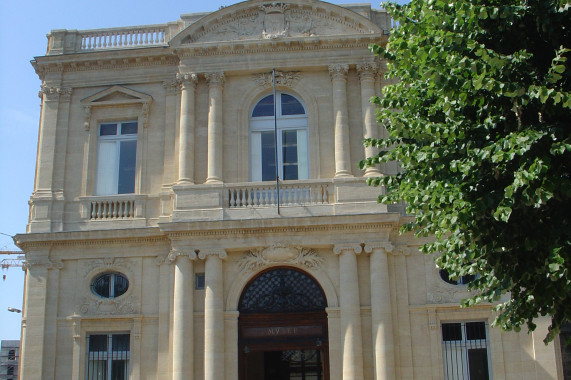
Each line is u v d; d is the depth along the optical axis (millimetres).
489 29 15109
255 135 26516
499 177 14820
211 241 24391
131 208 25953
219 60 26438
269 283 24844
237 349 24000
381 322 23391
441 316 24125
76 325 24781
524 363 23469
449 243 15844
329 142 25844
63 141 26719
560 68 13492
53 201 26000
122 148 26906
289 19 26844
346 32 26562
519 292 15984
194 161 25797
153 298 24922
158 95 27016
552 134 13812
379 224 24047
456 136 15453
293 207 24625
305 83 26422
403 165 17094
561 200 14195
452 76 14969
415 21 17594
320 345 24109
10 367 70188
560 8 13969
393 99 17453
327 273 24375
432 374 23594
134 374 24203
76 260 25500
